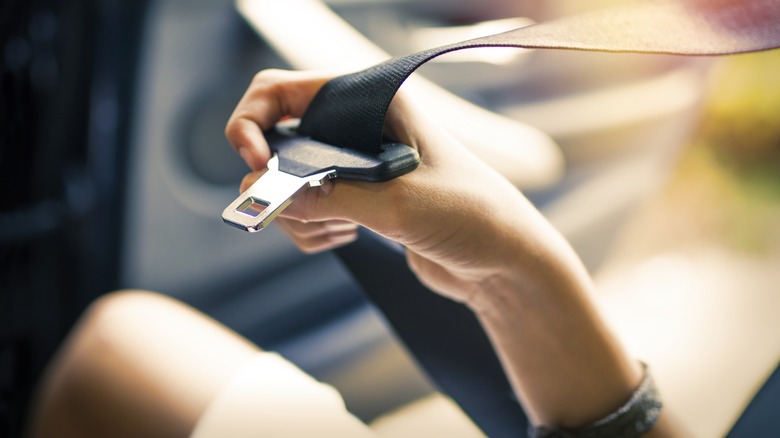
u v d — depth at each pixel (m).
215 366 0.71
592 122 1.74
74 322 1.05
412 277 0.60
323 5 1.44
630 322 1.93
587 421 0.51
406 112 0.43
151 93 1.23
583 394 0.51
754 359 1.75
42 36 0.88
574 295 0.47
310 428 0.66
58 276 1.01
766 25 0.41
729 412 1.58
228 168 1.38
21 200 0.91
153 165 1.28
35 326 0.98
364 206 0.40
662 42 0.40
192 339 0.73
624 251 2.12
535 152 1.45
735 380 1.69
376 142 0.41
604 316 0.50
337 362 1.41
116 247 1.29
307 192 0.40
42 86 0.89
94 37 0.96
